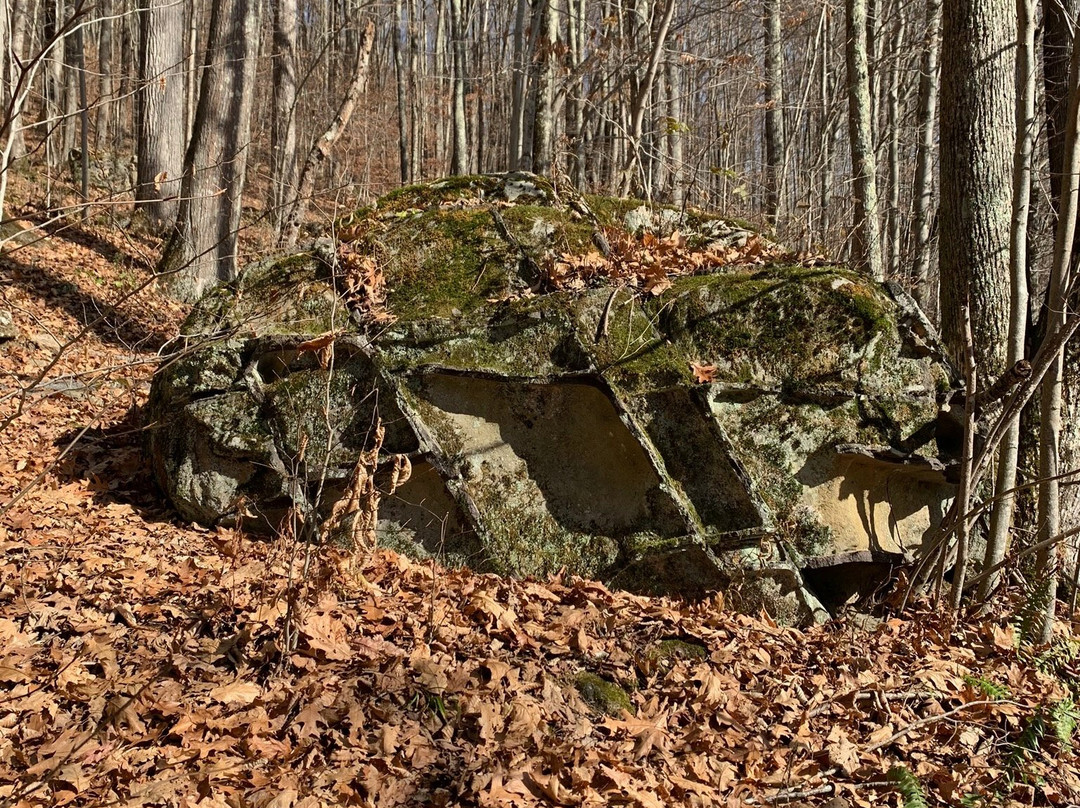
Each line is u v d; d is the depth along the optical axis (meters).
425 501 4.80
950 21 5.49
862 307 4.67
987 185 5.39
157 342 9.22
